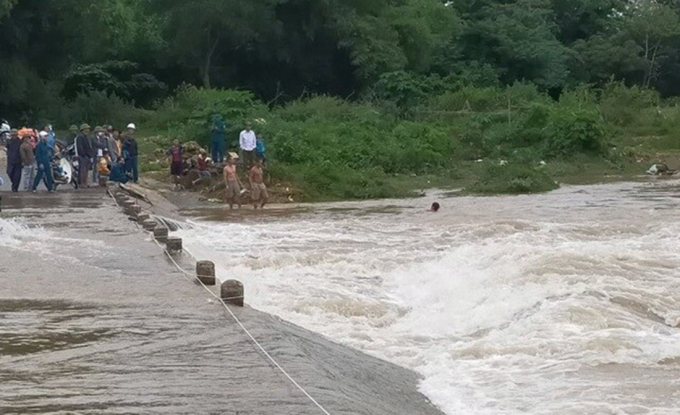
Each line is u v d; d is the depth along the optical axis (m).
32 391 8.15
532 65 73.06
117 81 61.50
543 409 9.31
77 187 31.44
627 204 28.84
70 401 7.84
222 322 10.98
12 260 15.71
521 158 44.25
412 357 11.73
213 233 22.77
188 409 7.64
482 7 78.75
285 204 32.41
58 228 20.27
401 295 15.88
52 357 9.34
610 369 10.91
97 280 13.84
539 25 76.50
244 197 32.16
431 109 55.81
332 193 34.31
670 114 56.56
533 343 12.06
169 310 11.65
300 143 38.28
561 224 22.77
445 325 13.70
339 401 8.06
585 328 12.78
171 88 65.50
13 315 11.34
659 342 12.07
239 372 8.81
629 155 47.34
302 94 62.50
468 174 41.25
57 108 55.81
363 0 65.38
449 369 11.06
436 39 69.44
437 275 16.80
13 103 55.72
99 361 9.20
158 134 49.56
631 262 16.78
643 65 81.38
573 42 85.44
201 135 41.12
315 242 21.14
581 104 54.75
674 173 42.62
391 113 52.81
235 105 42.12
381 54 63.22
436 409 9.31
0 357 9.34
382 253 19.14
